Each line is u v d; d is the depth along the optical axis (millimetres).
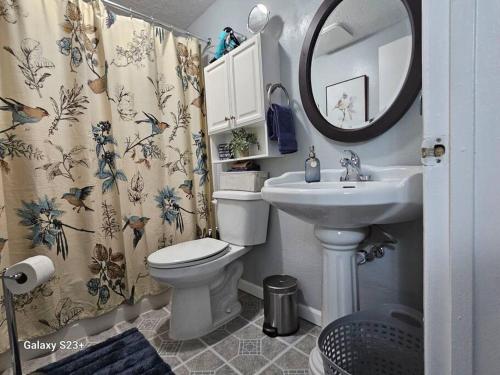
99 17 1405
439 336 388
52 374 1107
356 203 712
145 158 1592
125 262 1502
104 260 1427
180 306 1326
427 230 388
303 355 1161
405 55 990
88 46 1372
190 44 1800
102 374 1094
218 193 1604
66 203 1309
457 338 366
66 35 1298
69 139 1315
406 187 716
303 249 1435
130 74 1529
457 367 370
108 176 1437
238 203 1512
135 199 1548
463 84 340
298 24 1328
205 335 1335
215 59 1623
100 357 1201
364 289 1186
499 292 330
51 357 1226
